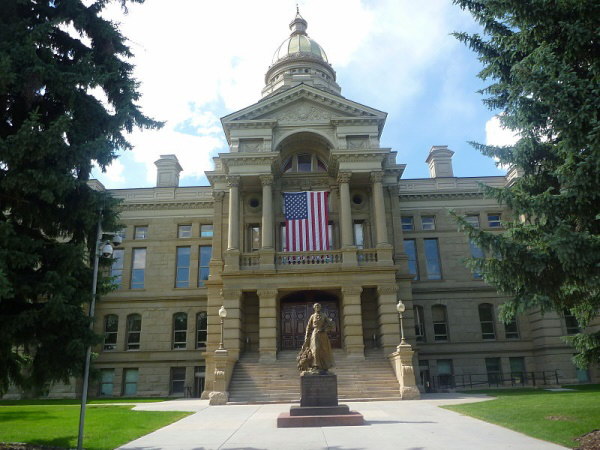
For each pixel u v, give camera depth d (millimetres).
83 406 12211
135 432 15250
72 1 13648
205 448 12602
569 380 37125
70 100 12977
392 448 11930
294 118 37750
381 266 32781
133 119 14430
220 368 27438
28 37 12172
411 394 26328
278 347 33688
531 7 13055
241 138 36719
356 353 31062
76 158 12633
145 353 40781
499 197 14391
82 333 12570
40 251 12602
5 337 11625
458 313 40906
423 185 44094
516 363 40125
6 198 12398
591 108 11867
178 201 43875
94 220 13219
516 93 14133
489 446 11906
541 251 13398
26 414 20516
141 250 43656
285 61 59719
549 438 12555
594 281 12094
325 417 16078
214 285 35594
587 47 12969
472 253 42188
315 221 34656
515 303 13922
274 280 32688
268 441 13367
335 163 36500
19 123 13125
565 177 12664
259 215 38188
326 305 35656
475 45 16297
